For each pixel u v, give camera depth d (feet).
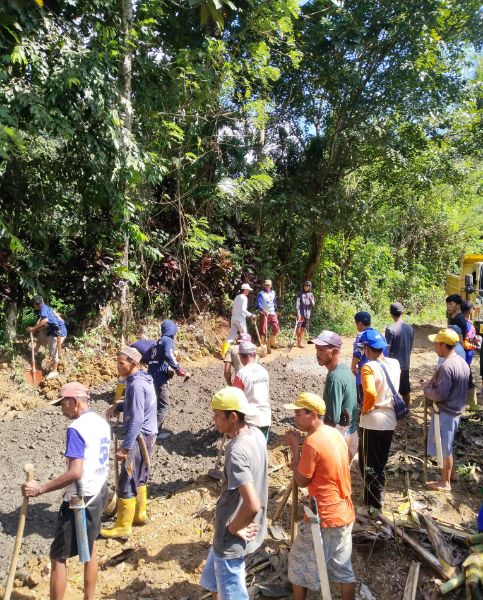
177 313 42.37
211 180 42.86
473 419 24.82
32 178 32.48
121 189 33.63
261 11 38.04
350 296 61.77
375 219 57.21
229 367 20.93
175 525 16.33
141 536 15.76
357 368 20.51
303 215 48.55
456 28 47.80
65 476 11.10
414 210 72.38
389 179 51.98
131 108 33.32
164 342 22.53
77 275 34.14
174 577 13.55
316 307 54.95
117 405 16.58
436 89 47.32
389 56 46.16
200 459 21.67
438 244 77.30
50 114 27.04
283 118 49.96
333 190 49.16
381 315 61.41
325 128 50.70
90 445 11.48
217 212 45.70
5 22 25.45
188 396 29.14
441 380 17.40
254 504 9.48
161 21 38.78
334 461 11.07
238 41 40.06
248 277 47.98
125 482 15.53
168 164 37.70
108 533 15.67
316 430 11.41
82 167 32.71
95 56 28.48
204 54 36.47
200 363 37.11
